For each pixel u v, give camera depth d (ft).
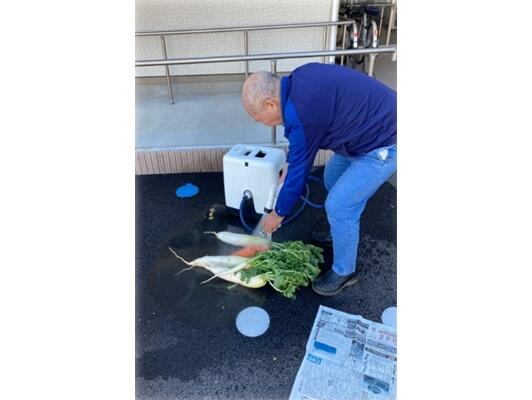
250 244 6.33
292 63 11.41
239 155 6.56
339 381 4.36
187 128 9.14
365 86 4.11
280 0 10.43
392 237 6.59
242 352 4.75
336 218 4.82
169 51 11.21
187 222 7.11
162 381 4.46
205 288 5.68
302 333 4.95
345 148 4.50
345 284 5.54
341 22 9.62
